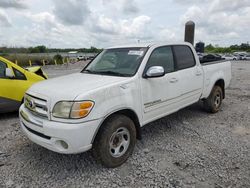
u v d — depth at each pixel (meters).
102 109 3.00
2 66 5.36
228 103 7.05
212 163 3.38
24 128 3.39
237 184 2.86
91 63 4.61
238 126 4.96
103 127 3.08
